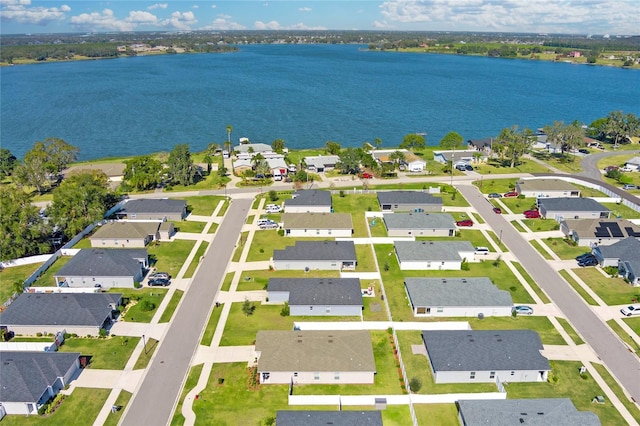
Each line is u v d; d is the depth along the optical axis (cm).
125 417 5056
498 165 14200
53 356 5641
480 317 6838
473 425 4678
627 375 5725
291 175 13062
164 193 11844
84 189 9606
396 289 7575
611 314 6925
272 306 7100
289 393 5372
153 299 7238
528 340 5912
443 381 5575
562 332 6519
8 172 13675
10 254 8269
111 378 5612
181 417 5062
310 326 6438
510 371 5556
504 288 7581
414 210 10606
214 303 7156
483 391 5450
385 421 5006
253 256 8612
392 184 12456
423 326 6475
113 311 6838
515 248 8950
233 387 5494
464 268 8125
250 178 12962
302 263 8094
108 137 19150
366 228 9806
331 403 5231
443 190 11906
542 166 14125
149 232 9088
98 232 8950
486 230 9700
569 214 10144
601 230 9019
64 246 8881
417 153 15862
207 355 6028
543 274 8031
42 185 12238
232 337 6369
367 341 5938
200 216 10375
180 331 6494
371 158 13562
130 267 7688
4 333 6306
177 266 8244
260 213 10556
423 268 8200
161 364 5850
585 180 12656
